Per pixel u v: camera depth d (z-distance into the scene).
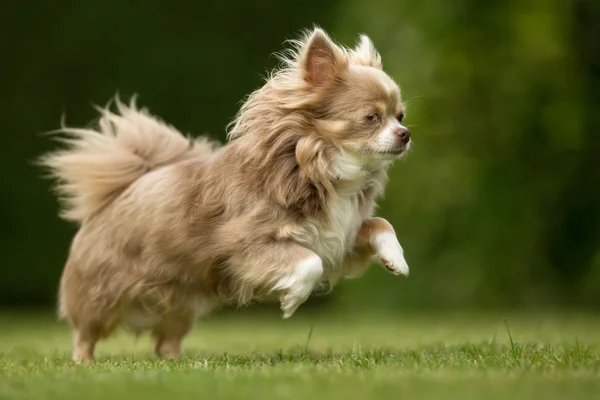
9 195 19.16
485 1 16.36
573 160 16.55
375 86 7.21
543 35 15.95
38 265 19.33
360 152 7.12
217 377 5.37
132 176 7.82
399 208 16.84
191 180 7.35
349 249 7.38
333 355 7.33
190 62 19.52
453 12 16.44
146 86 19.47
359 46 8.02
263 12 19.58
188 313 7.79
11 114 19.17
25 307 19.55
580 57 16.38
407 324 14.38
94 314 7.68
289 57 7.57
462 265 16.70
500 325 13.05
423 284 16.91
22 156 19.17
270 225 6.94
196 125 19.50
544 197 16.59
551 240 16.84
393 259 7.19
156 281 7.41
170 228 7.29
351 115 7.09
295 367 5.96
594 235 16.77
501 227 16.58
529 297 16.69
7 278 19.31
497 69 16.28
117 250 7.56
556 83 16.09
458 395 4.65
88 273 7.68
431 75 16.45
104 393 4.78
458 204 16.64
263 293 7.09
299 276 6.79
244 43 19.59
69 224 19.30
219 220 7.13
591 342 8.92
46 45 19.30
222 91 19.50
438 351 7.37
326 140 7.08
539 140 16.44
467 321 14.52
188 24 19.59
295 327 15.43
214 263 7.13
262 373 5.59
